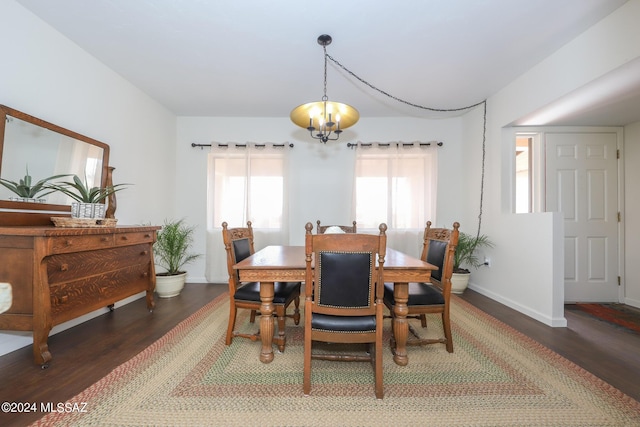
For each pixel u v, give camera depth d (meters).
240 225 3.54
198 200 3.62
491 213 2.96
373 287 1.31
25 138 1.74
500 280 2.80
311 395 1.32
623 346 1.83
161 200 3.27
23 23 1.74
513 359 1.65
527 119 2.60
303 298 2.89
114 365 1.55
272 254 1.99
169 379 1.43
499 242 2.83
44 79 1.88
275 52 2.18
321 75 2.54
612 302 2.81
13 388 1.32
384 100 3.07
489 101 2.99
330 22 1.82
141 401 1.26
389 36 1.96
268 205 3.57
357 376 1.49
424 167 3.53
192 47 2.13
